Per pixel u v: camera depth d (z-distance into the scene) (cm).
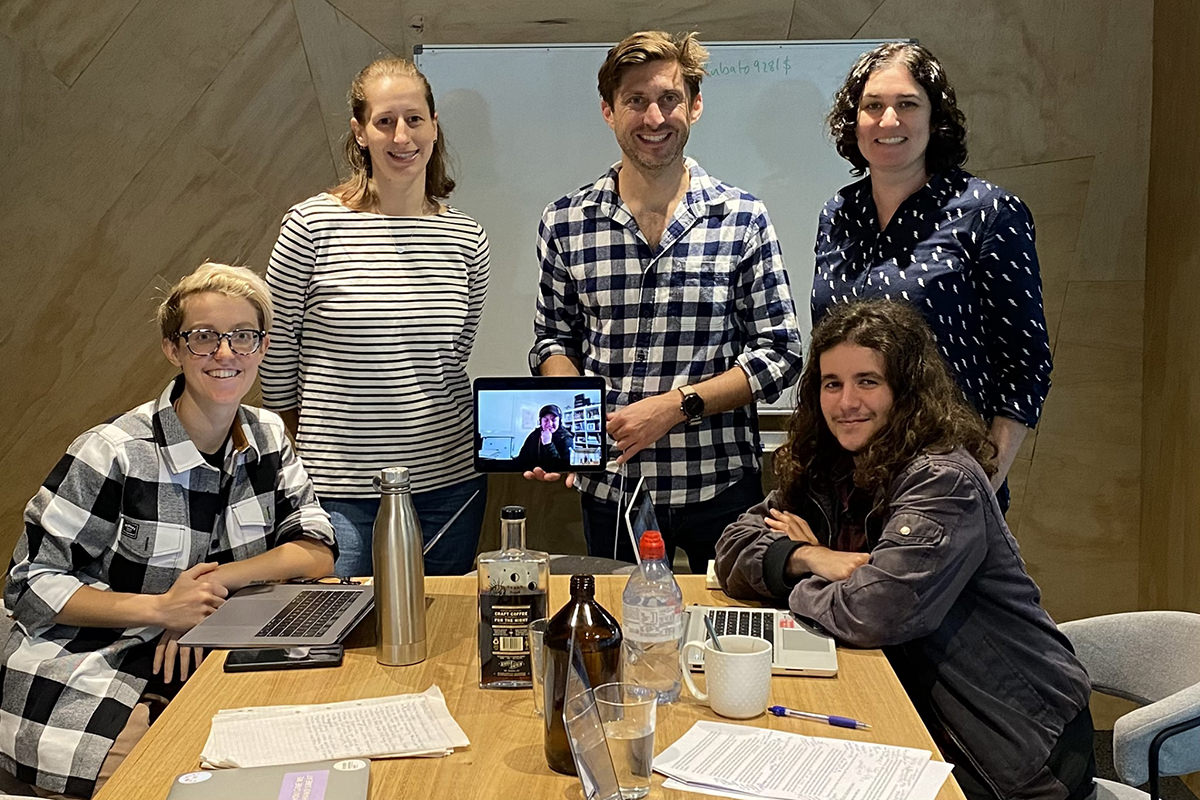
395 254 275
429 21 340
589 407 227
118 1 339
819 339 202
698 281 280
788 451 212
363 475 276
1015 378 250
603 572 253
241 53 341
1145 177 338
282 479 222
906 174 257
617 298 283
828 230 274
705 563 296
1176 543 318
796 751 143
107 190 345
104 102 342
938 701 181
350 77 342
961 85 338
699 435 282
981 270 250
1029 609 186
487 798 132
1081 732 182
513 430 228
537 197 343
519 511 164
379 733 148
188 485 208
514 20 340
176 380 212
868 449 194
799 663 169
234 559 214
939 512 180
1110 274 342
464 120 341
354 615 187
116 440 203
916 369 193
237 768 136
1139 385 345
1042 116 338
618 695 132
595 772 126
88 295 348
